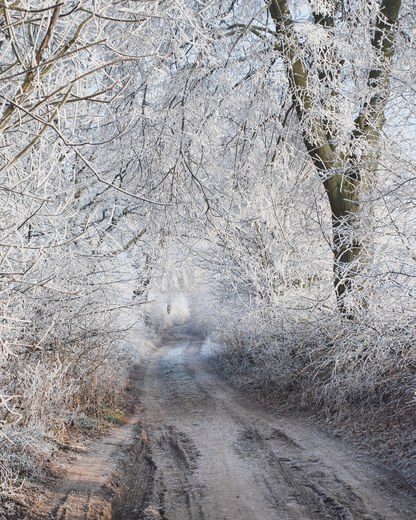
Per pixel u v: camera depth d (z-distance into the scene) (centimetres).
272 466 802
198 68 1134
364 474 723
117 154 1120
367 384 962
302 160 1400
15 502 595
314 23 1225
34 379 708
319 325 1169
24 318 688
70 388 904
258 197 1362
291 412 1188
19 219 427
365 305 1005
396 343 948
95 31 521
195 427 1133
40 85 354
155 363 2627
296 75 1188
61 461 784
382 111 1079
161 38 741
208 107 1177
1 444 618
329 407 1066
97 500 638
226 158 1303
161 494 708
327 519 594
